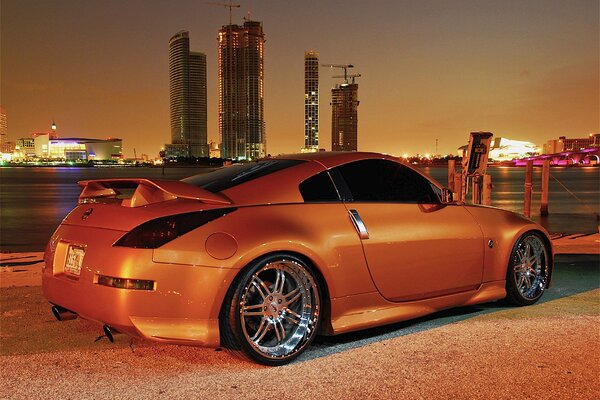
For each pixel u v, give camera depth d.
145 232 3.17
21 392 3.02
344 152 4.14
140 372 3.31
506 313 4.61
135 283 3.10
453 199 4.38
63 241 3.58
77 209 3.73
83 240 3.39
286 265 3.46
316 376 3.24
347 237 3.67
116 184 3.66
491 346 3.76
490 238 4.49
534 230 4.86
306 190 3.70
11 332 4.12
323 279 3.60
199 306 3.16
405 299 3.99
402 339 3.92
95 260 3.25
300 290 3.53
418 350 3.68
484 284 4.48
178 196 3.29
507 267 4.65
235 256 3.22
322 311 3.66
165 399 2.93
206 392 3.02
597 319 4.43
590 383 3.14
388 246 3.85
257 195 3.54
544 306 4.85
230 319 3.26
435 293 4.15
